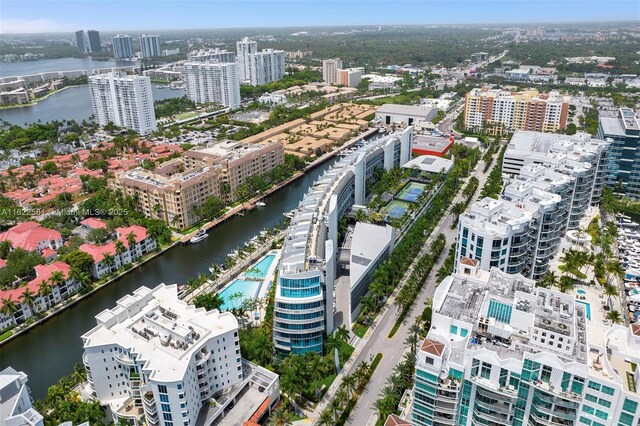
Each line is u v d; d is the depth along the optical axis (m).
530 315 149.62
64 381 182.00
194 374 160.62
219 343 168.50
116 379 172.12
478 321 152.38
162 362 155.88
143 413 167.38
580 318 153.38
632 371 133.75
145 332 170.25
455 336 154.38
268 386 177.38
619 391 125.81
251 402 173.50
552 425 136.00
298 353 194.50
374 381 190.00
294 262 199.62
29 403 155.50
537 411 136.50
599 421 131.00
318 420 172.62
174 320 174.75
